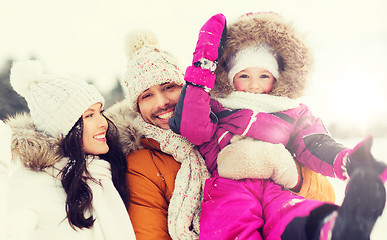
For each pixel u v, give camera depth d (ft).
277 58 4.69
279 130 4.35
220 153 4.34
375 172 3.12
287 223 3.47
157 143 4.85
